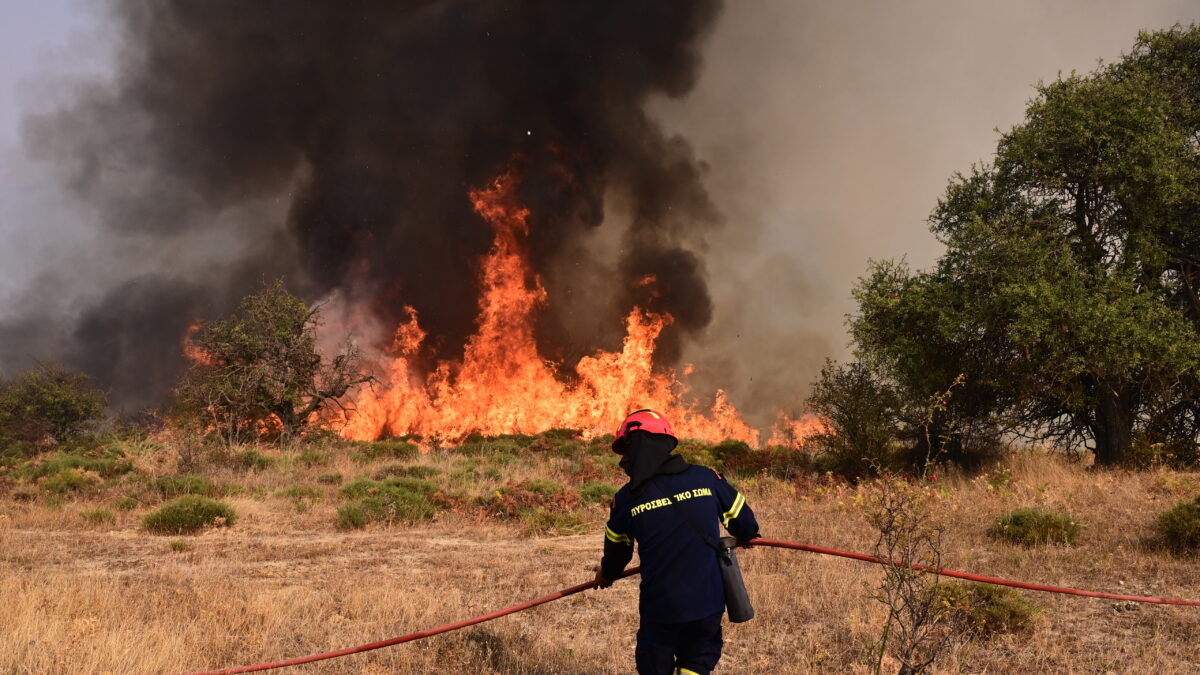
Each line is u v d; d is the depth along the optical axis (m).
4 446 35.53
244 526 11.92
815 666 5.23
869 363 16.42
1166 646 5.46
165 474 17.30
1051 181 15.98
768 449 19.59
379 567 8.92
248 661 5.36
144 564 9.27
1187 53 17.45
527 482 14.86
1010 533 8.95
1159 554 8.06
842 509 11.30
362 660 5.40
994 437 16.67
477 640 5.62
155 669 5.00
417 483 14.49
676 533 3.47
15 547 10.14
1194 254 16.69
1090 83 16.11
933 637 5.52
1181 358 14.70
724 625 6.21
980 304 15.39
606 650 5.62
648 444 3.69
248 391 26.55
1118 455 16.02
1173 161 15.36
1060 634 5.84
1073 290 14.76
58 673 4.88
